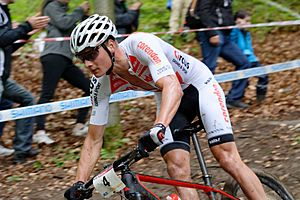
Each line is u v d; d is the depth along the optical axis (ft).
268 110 25.96
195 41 38.55
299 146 20.24
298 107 26.02
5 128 26.58
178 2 38.17
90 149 12.48
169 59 12.35
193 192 12.43
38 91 31.91
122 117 26.89
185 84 12.88
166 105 10.45
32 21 21.40
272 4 42.91
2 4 20.80
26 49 36.96
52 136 24.93
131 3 43.39
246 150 20.75
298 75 31.48
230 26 26.13
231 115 25.71
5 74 21.44
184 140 12.78
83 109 24.85
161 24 40.70
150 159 21.03
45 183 19.99
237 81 26.71
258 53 37.14
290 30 40.19
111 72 11.66
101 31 10.75
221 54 26.63
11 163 22.25
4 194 19.29
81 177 12.10
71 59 24.06
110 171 10.02
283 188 13.80
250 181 12.40
